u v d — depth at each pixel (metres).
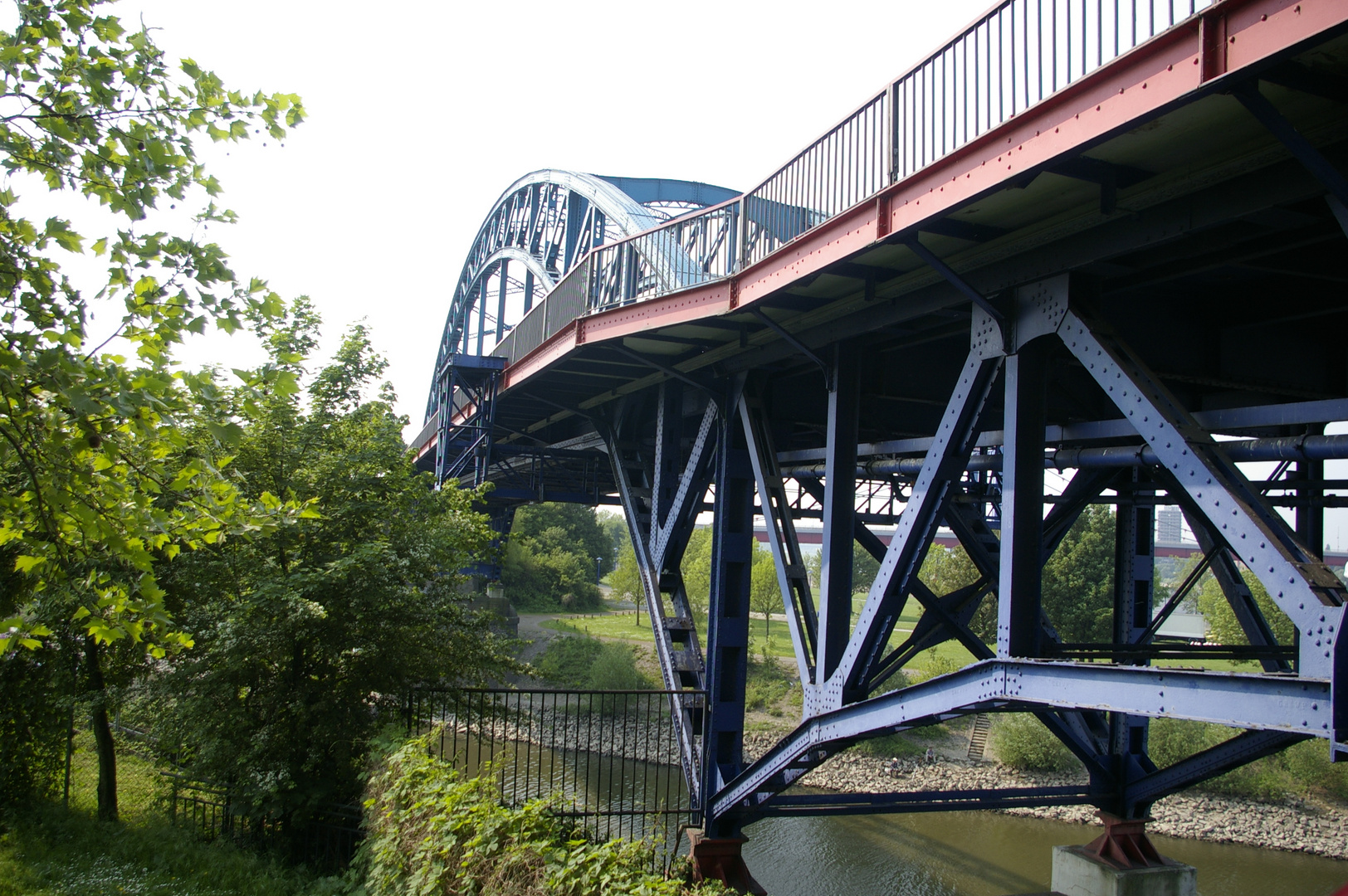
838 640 10.09
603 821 20.42
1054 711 11.43
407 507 14.09
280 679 12.41
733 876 11.86
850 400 10.31
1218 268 7.80
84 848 11.73
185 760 13.58
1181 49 5.00
